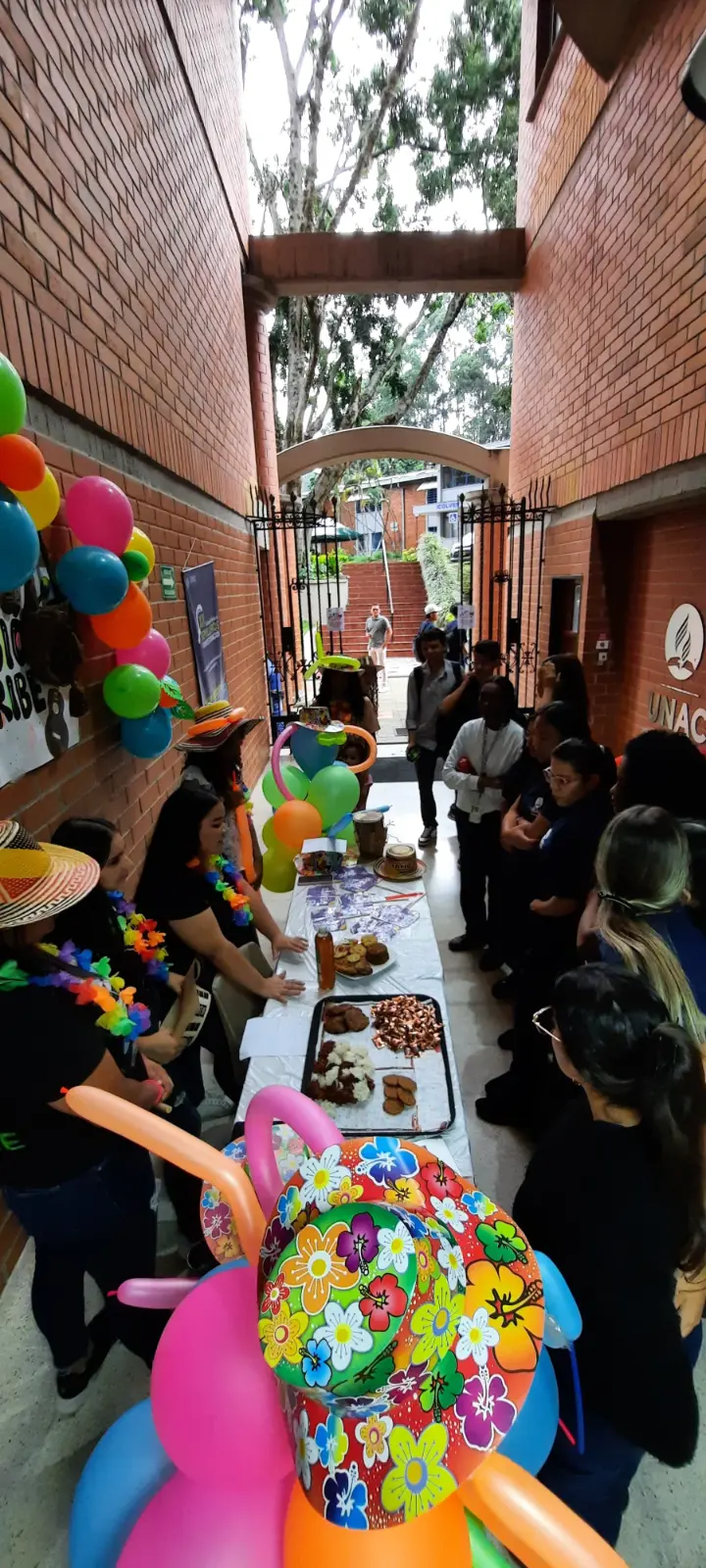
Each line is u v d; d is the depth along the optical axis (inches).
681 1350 39.4
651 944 56.7
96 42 113.4
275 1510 34.1
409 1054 76.9
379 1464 28.8
